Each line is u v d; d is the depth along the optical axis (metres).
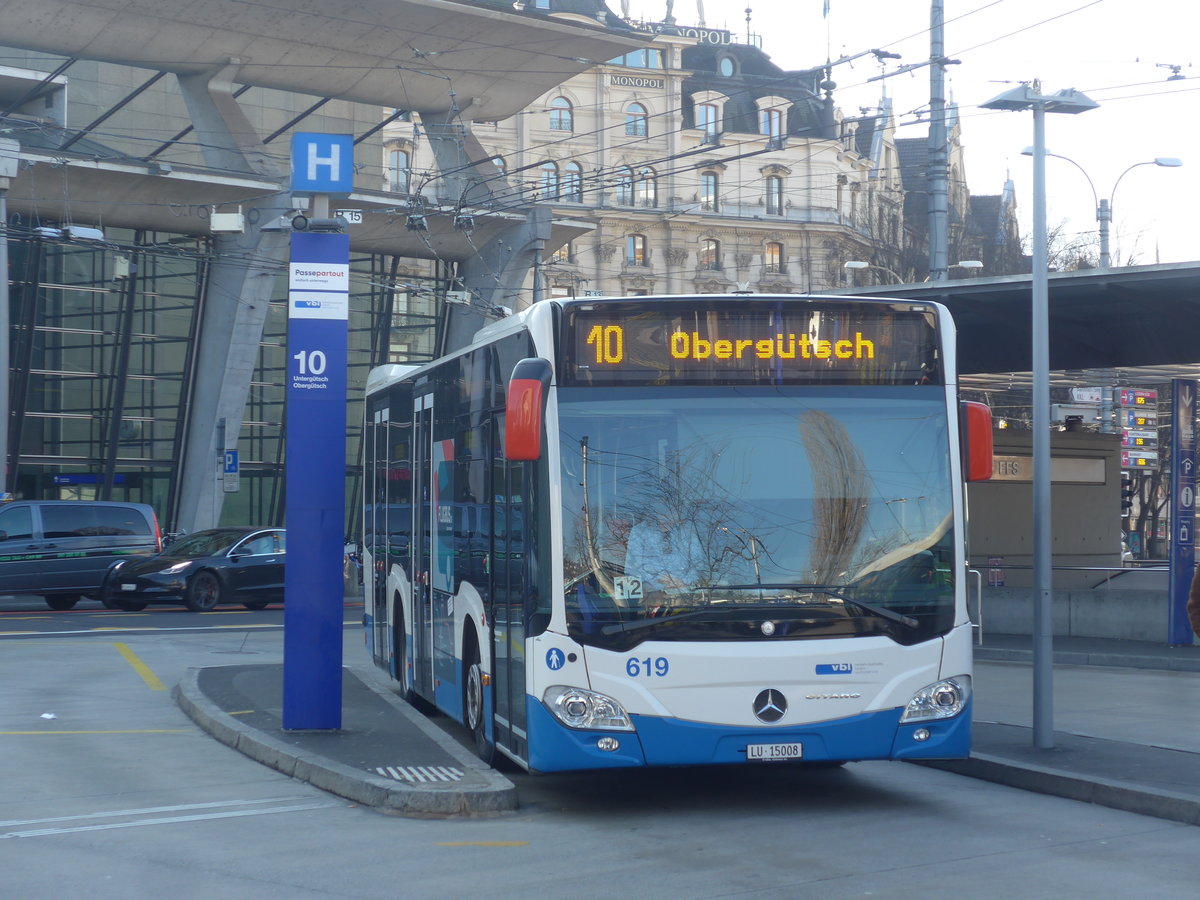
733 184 73.62
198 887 6.73
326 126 53.69
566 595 8.18
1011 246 59.69
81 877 6.93
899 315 8.73
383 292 49.31
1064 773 9.34
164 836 7.92
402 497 13.41
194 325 44.75
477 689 10.01
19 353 42.03
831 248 74.81
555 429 8.33
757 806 8.92
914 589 8.42
